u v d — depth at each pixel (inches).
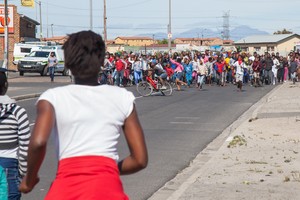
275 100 941.8
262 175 352.8
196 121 696.4
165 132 599.2
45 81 1530.5
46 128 120.8
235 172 364.2
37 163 122.4
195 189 318.3
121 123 127.1
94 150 123.0
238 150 454.3
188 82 1448.1
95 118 124.3
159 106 894.4
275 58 1680.6
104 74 1242.0
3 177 183.6
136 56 1470.2
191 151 484.7
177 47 3951.8
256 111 765.9
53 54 1508.4
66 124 123.2
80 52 127.3
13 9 2421.3
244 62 1601.9
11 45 2421.3
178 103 950.4
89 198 118.6
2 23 2369.6
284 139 507.8
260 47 4210.1
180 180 372.8
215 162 403.2
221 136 574.6
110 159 124.1
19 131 197.8
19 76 1830.7
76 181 120.3
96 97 126.3
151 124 665.6
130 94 130.0
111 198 120.0
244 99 1043.3
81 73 128.5
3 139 196.5
